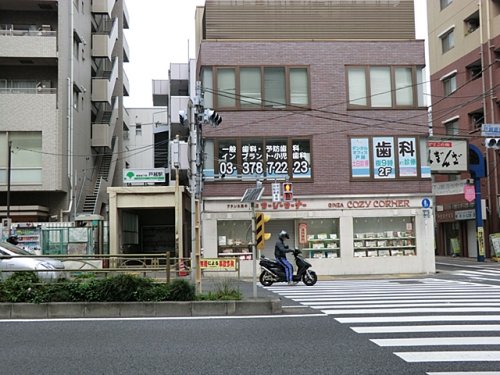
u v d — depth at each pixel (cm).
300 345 743
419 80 2428
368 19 2467
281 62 2369
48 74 2675
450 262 3056
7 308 1031
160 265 1177
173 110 3359
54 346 751
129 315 1039
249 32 2423
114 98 3744
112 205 2458
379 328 873
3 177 2500
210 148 2305
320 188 2347
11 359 675
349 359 658
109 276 1105
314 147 2355
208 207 2300
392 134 2394
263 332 845
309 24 2444
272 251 2352
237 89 2339
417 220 2383
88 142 3089
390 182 2380
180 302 1053
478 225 2984
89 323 949
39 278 1107
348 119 2380
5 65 2653
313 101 2370
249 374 591
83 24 3025
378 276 2252
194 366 630
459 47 3556
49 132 2539
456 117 3550
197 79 2653
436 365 626
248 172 2312
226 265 1210
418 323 918
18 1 2598
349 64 2398
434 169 2614
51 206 2620
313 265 2331
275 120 2344
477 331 840
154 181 2602
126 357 680
